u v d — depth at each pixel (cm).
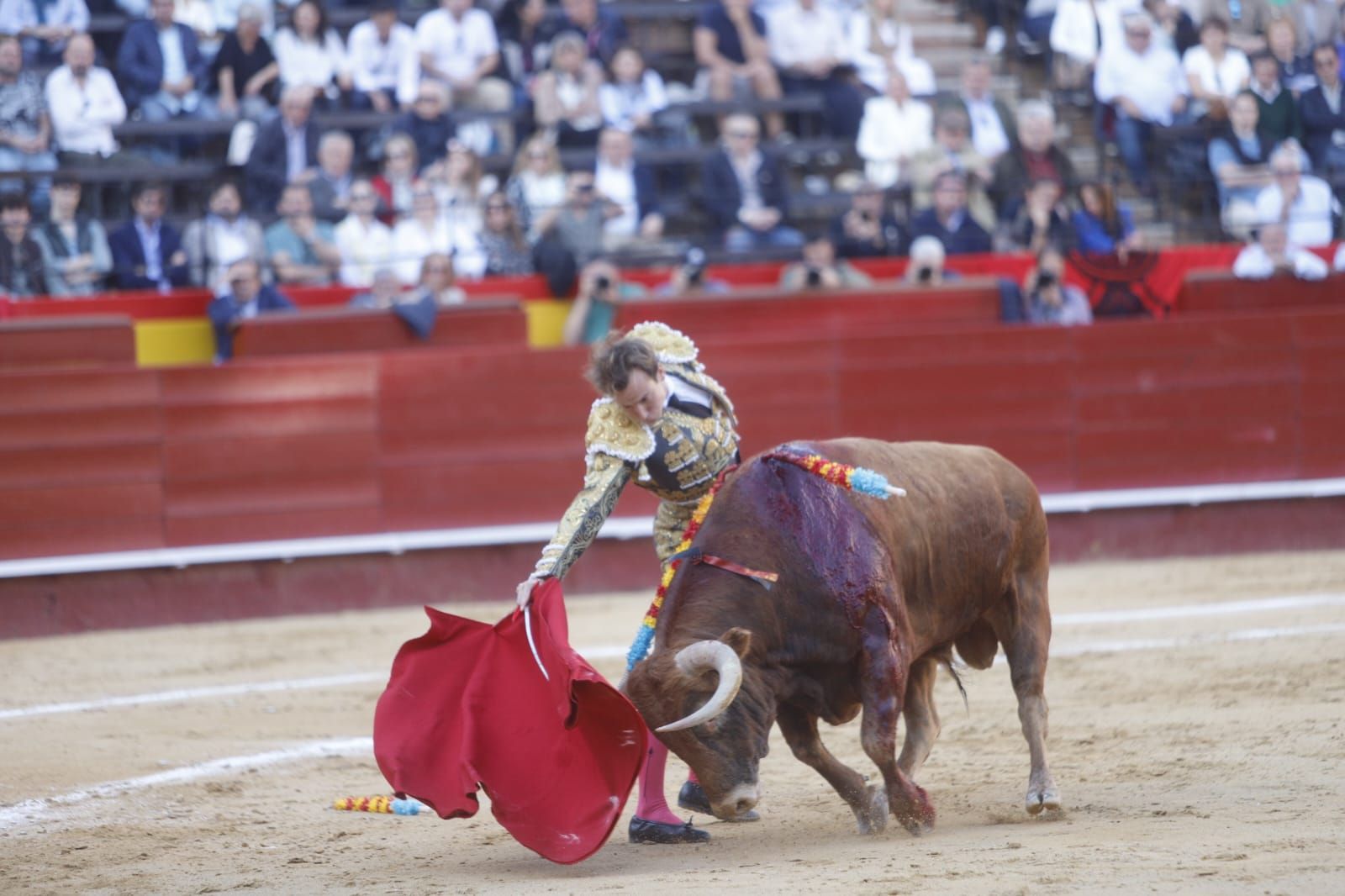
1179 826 990
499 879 959
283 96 2725
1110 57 2973
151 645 2198
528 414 2516
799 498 1002
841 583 975
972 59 3372
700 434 1038
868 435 2581
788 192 2852
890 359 2592
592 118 2884
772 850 1016
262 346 2480
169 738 1555
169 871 1027
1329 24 3034
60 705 1758
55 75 2691
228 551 2412
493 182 2820
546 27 3034
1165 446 2652
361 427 2472
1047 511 2606
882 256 2764
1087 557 2631
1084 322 2673
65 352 2392
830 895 828
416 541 2466
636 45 3161
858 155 2975
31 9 2817
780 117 3069
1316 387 2678
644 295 2636
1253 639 1850
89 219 2561
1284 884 798
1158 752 1288
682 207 2919
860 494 1013
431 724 1018
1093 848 922
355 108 2898
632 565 2517
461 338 2542
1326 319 2683
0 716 1698
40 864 1062
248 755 1466
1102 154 2981
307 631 2262
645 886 892
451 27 2927
